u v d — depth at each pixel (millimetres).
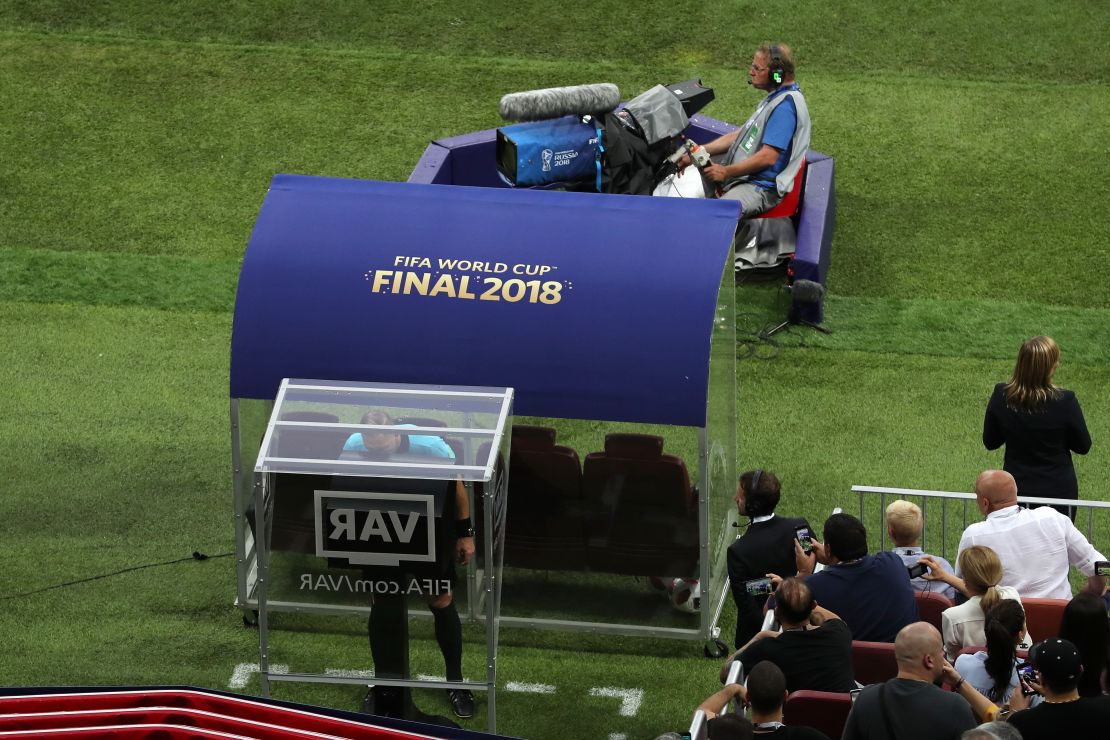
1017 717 25984
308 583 31703
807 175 53969
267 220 36875
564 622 37562
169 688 27219
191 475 43750
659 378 34688
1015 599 28938
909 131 62250
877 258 54719
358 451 30750
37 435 45375
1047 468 37562
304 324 35656
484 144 55562
